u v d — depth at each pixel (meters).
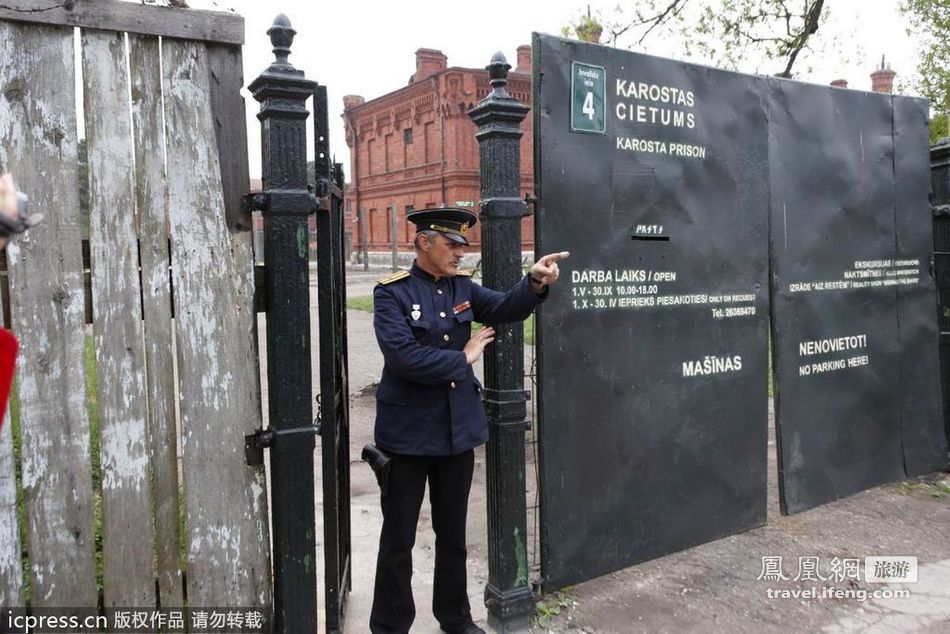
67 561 2.16
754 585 3.56
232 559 2.40
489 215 3.12
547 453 3.31
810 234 4.38
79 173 2.15
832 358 4.52
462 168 29.33
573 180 3.32
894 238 4.86
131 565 2.24
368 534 4.17
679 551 3.85
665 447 3.72
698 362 3.83
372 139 34.78
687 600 3.42
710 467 3.91
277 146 2.37
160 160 2.22
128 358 2.20
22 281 2.05
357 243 36.56
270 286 2.40
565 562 3.39
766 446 4.17
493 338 3.08
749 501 4.09
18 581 2.11
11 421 2.21
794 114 4.26
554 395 3.32
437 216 2.75
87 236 2.24
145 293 2.21
